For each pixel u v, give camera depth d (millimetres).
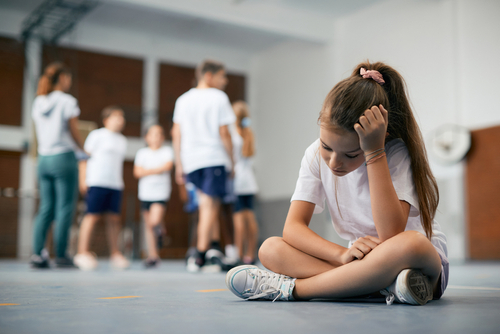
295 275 1178
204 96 3166
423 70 6746
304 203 1236
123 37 8805
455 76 6355
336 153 1045
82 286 1765
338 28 8195
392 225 1051
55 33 8086
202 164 3098
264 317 853
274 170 9203
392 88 1154
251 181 4090
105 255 7578
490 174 5953
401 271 1044
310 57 8602
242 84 9844
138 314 902
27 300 1200
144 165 4273
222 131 3148
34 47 8055
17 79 7934
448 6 6484
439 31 6578
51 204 3393
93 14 8219
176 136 3266
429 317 848
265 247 1211
